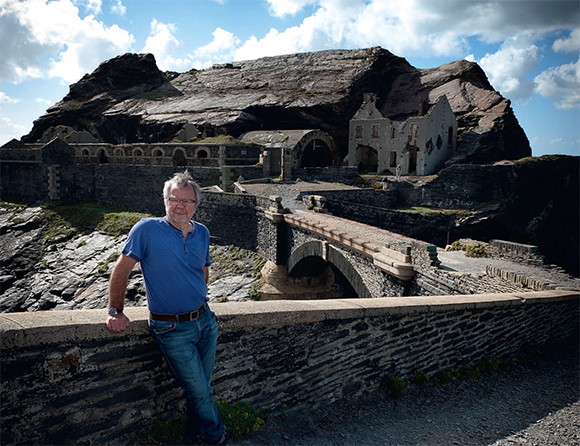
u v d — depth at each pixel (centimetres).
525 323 799
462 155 4038
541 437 529
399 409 569
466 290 906
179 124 5250
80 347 367
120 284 349
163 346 367
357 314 560
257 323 473
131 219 3469
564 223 3544
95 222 3578
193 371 371
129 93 6900
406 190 3541
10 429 335
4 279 3130
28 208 3969
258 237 2544
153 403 409
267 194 2803
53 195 4075
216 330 402
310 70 6188
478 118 4331
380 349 596
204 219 2948
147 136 5662
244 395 471
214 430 396
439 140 4106
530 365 771
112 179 3953
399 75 5853
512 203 3128
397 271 1125
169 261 354
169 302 360
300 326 512
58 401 358
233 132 4959
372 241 1362
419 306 627
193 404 385
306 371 521
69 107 6575
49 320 359
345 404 557
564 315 877
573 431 547
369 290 1345
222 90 6397
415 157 4294
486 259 1313
